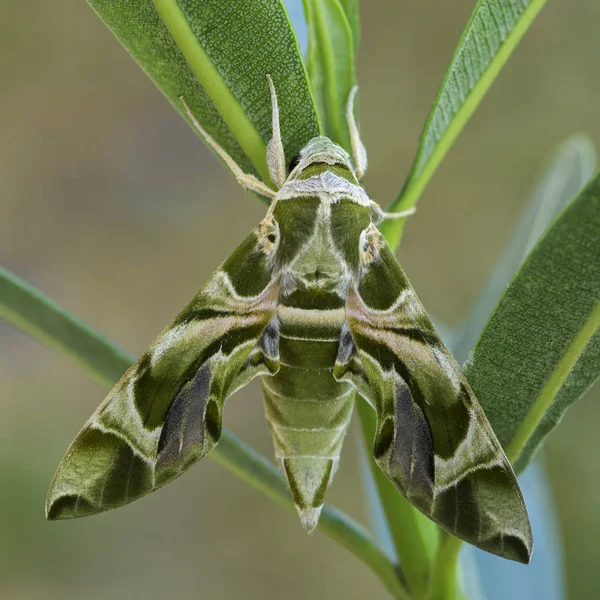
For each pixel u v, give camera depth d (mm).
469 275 883
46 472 774
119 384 455
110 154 928
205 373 461
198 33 446
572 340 443
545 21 927
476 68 450
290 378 464
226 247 917
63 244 897
